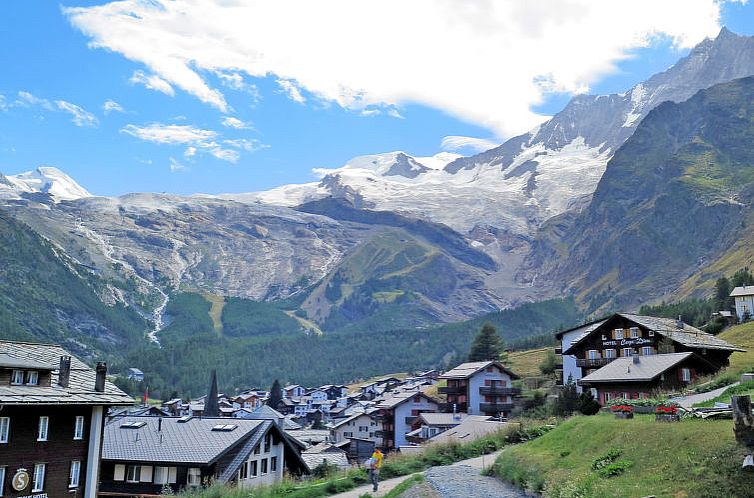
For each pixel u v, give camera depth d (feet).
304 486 155.63
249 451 205.87
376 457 147.84
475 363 458.09
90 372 187.83
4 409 150.71
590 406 201.87
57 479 163.02
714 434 104.99
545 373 559.79
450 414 389.80
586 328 404.77
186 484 197.36
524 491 129.59
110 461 200.34
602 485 105.19
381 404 469.98
